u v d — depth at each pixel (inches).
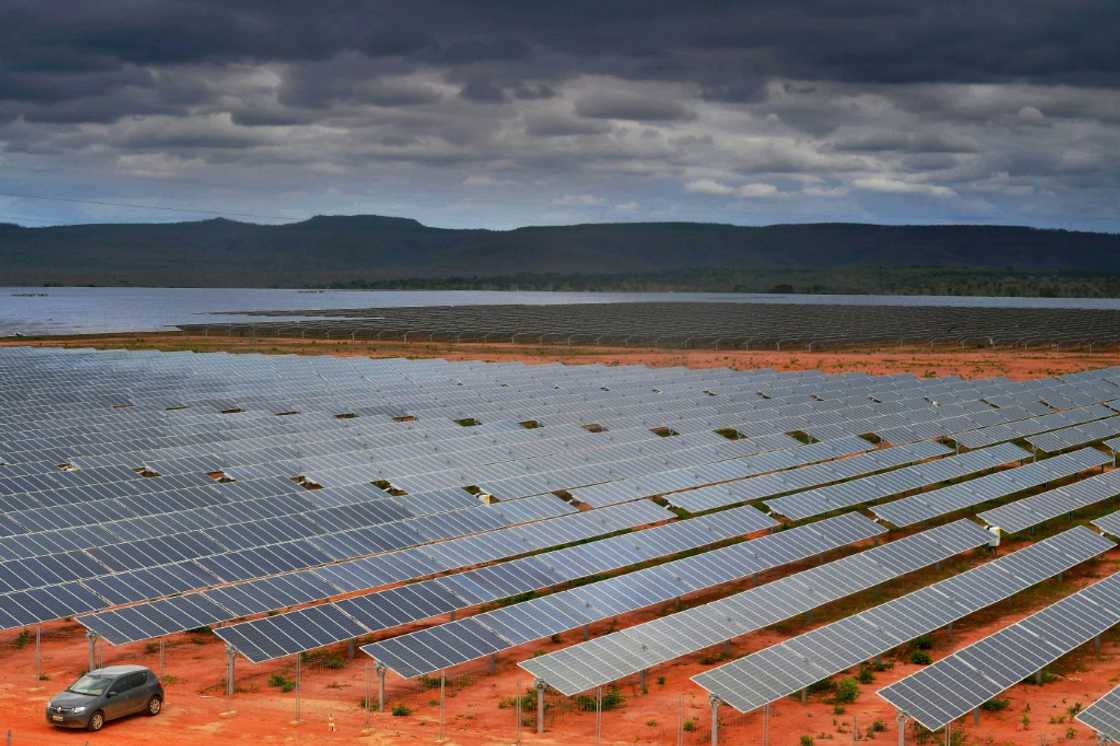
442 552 1989.4
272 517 2172.7
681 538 2139.5
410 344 7062.0
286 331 7746.1
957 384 4522.6
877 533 2282.2
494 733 1443.2
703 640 1632.6
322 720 1465.3
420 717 1494.8
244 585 1740.9
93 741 1344.7
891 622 1688.0
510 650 1802.4
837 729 1478.8
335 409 3833.7
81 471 2561.5
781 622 1929.1
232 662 1549.0
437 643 1568.7
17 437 3053.6
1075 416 3821.4
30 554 1908.2
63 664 1672.0
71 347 6584.6
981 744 1433.3
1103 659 1770.4
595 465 2859.3
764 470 2965.1
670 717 1519.4
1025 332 7746.1
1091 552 2144.4
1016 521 2420.0
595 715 1524.4
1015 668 1528.1
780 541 2130.9
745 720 1505.9
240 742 1370.6
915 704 1380.4
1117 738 1323.8
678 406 3951.8
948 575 2234.3
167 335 7721.5
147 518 2146.9
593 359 6176.2
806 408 3880.4
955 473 2923.2
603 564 1984.5
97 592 1691.7
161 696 1470.2
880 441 3614.7
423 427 3412.9
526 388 4323.3
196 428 3287.4
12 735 1353.3
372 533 2095.2
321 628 1604.3
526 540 2114.9
